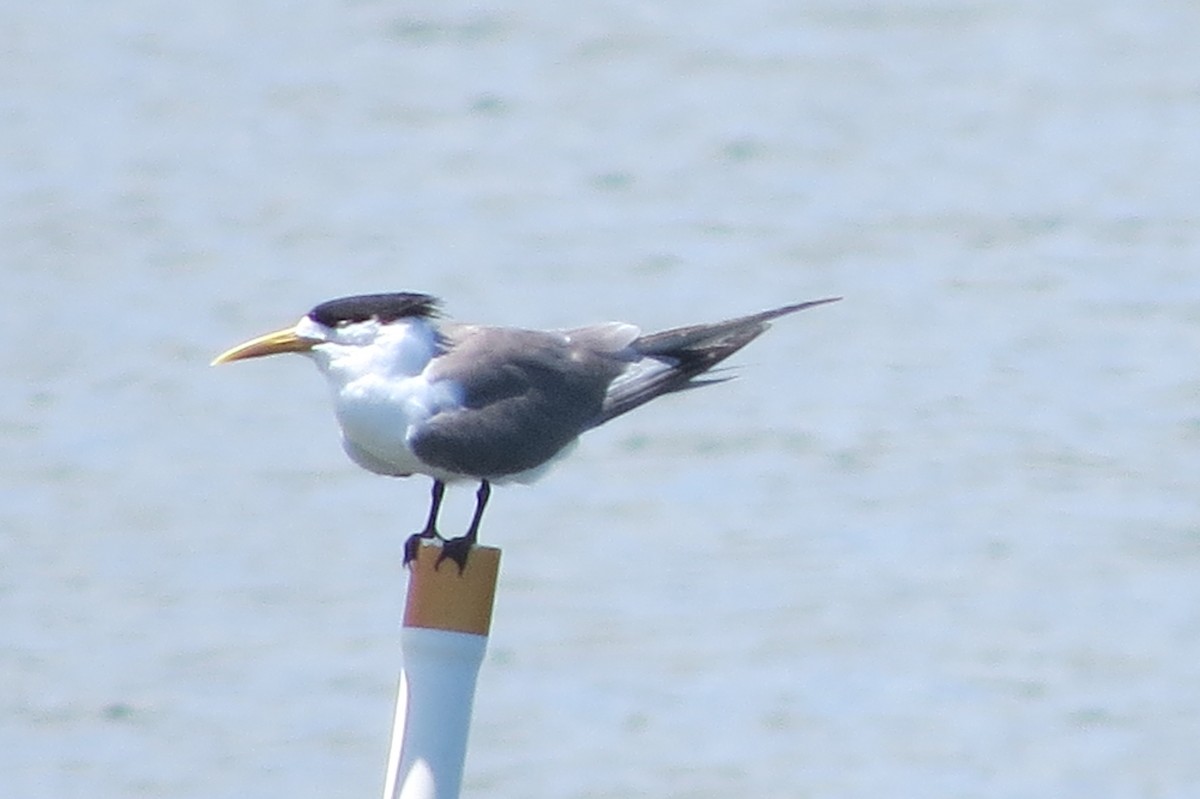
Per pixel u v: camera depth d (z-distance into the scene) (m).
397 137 29.08
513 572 16.80
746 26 33.38
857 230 25.06
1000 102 29.81
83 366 21.73
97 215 26.09
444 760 6.28
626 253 24.44
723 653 15.42
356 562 17.22
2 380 21.28
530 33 33.19
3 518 18.08
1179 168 26.75
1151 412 19.55
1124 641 15.52
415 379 7.09
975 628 15.73
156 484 18.80
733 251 24.36
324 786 14.03
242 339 22.44
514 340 7.32
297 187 27.19
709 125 29.20
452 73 31.77
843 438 19.19
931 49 32.28
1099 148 27.77
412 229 25.45
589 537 17.42
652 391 7.48
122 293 23.75
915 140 28.33
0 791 13.98
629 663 15.34
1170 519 17.39
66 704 15.11
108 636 16.06
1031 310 22.30
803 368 21.02
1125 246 24.08
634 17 33.72
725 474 18.67
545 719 14.61
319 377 21.59
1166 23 33.34
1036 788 13.80
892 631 15.74
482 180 27.33
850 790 13.80
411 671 6.30
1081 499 17.83
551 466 7.42
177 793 14.03
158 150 28.69
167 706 15.02
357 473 19.00
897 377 20.64
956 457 18.78
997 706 14.74
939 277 23.38
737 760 14.13
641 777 13.96
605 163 27.70
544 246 24.75
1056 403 19.89
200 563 17.23
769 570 16.78
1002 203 25.72
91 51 33.22
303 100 30.69
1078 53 31.88
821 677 15.17
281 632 16.14
